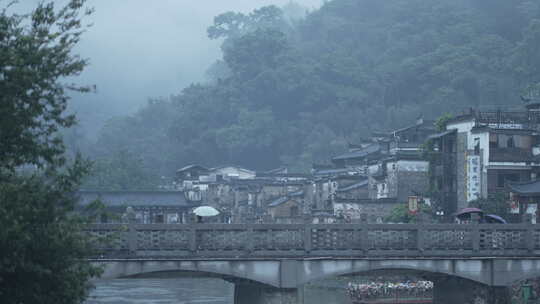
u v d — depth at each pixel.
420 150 76.44
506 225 31.67
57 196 15.92
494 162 60.50
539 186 52.94
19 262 14.74
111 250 27.20
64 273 15.89
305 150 138.00
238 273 28.55
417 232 30.48
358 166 101.06
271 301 28.97
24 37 15.56
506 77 138.12
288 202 88.12
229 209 104.62
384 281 56.00
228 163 148.62
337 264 29.62
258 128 146.62
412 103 147.75
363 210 73.50
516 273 31.56
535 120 63.38
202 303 52.38
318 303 50.62
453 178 64.44
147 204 80.81
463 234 31.14
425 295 50.06
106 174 102.88
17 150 15.75
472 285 32.41
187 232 28.16
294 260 29.06
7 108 15.33
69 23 16.23
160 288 65.12
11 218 14.49
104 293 60.19
